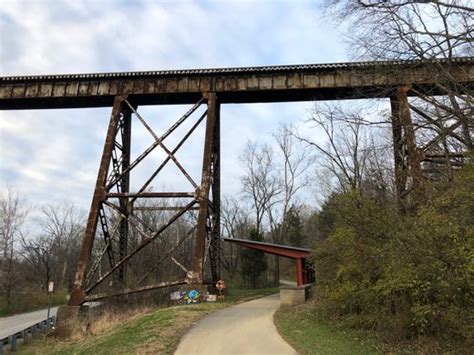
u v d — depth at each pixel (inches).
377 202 544.1
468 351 378.6
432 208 387.9
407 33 399.5
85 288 898.7
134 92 1038.4
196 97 1060.5
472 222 362.3
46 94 1058.1
